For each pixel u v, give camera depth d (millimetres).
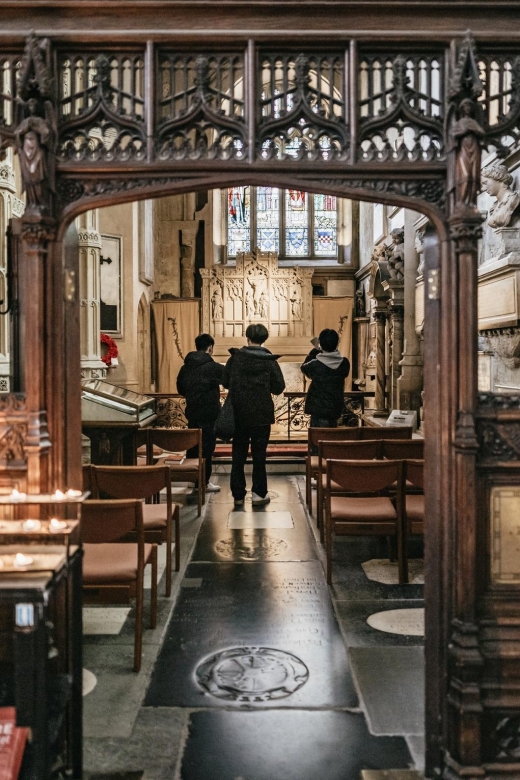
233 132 2510
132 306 12242
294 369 14812
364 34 2465
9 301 2875
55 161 2461
